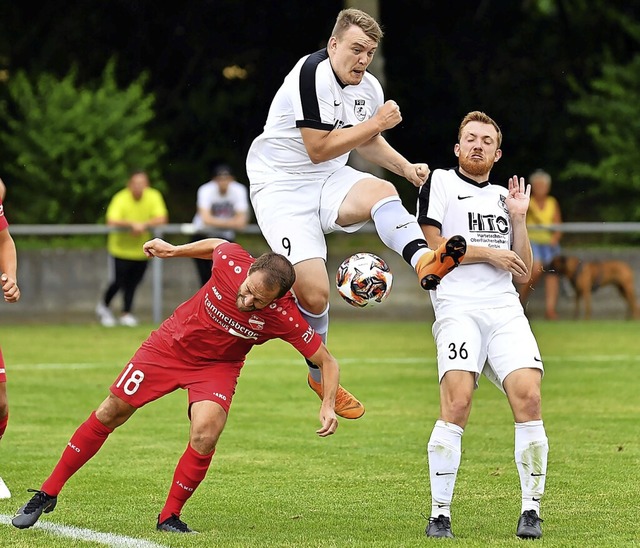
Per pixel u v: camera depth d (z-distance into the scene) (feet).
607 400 75.36
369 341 113.09
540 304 132.87
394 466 54.90
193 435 41.65
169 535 41.50
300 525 43.52
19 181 160.56
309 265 46.11
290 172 47.09
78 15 184.96
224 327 41.50
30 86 161.27
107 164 157.69
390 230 44.06
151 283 136.98
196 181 193.06
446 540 40.60
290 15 191.11
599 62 187.62
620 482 50.72
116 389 42.37
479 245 43.39
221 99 191.52
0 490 47.88
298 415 69.67
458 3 192.34
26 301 137.28
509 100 194.08
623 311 135.95
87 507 46.29
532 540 40.52
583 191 185.88
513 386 41.86
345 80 45.06
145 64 192.54
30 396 76.89
